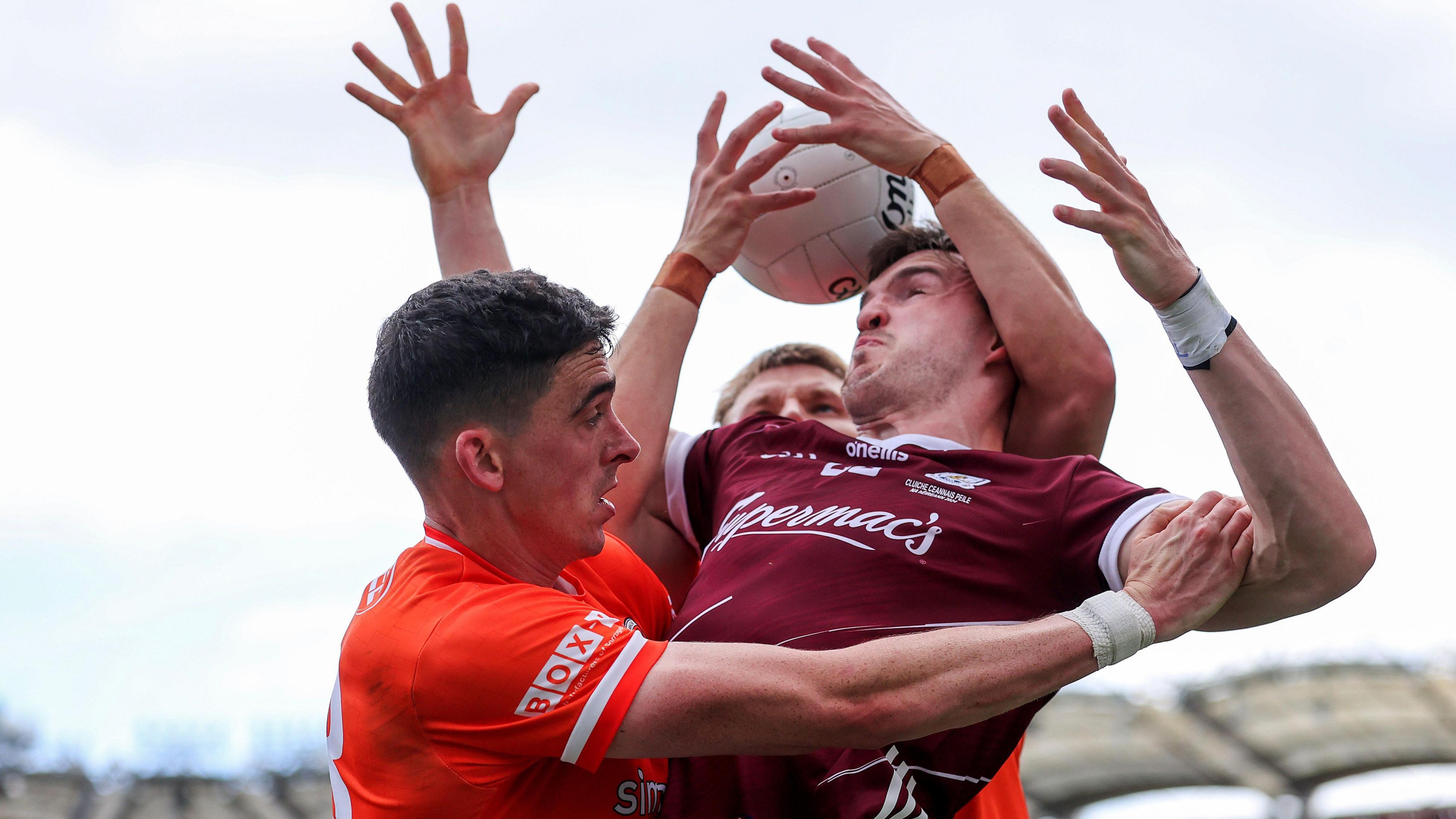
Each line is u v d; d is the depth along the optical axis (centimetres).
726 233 549
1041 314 518
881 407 534
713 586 450
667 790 427
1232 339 383
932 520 428
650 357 531
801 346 828
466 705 355
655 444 524
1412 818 2466
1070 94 429
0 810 2253
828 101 546
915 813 394
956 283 545
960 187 534
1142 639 363
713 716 339
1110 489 420
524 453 381
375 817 371
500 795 388
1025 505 427
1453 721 2527
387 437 400
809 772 404
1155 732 2598
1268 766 2544
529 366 377
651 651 355
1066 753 2547
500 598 371
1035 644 355
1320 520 379
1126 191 401
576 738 346
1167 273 383
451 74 617
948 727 347
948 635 355
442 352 377
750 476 507
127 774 2359
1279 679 2633
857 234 598
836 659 344
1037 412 538
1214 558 382
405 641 368
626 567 476
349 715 384
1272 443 378
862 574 417
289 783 2412
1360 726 2525
